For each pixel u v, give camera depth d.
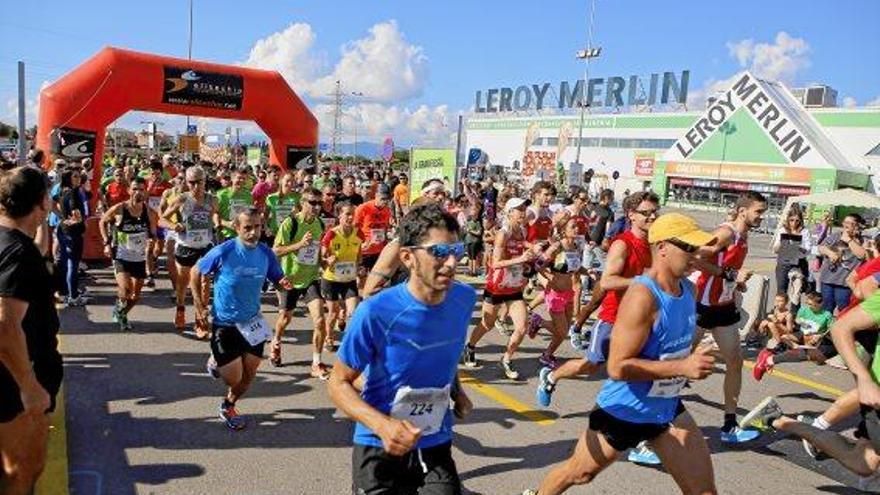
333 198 10.60
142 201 7.38
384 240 8.37
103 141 11.99
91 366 6.12
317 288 6.25
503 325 8.55
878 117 43.62
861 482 4.03
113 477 4.00
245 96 13.51
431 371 2.57
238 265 4.64
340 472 4.24
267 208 9.85
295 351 7.07
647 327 2.94
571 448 4.86
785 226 10.41
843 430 5.70
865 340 4.56
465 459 4.59
